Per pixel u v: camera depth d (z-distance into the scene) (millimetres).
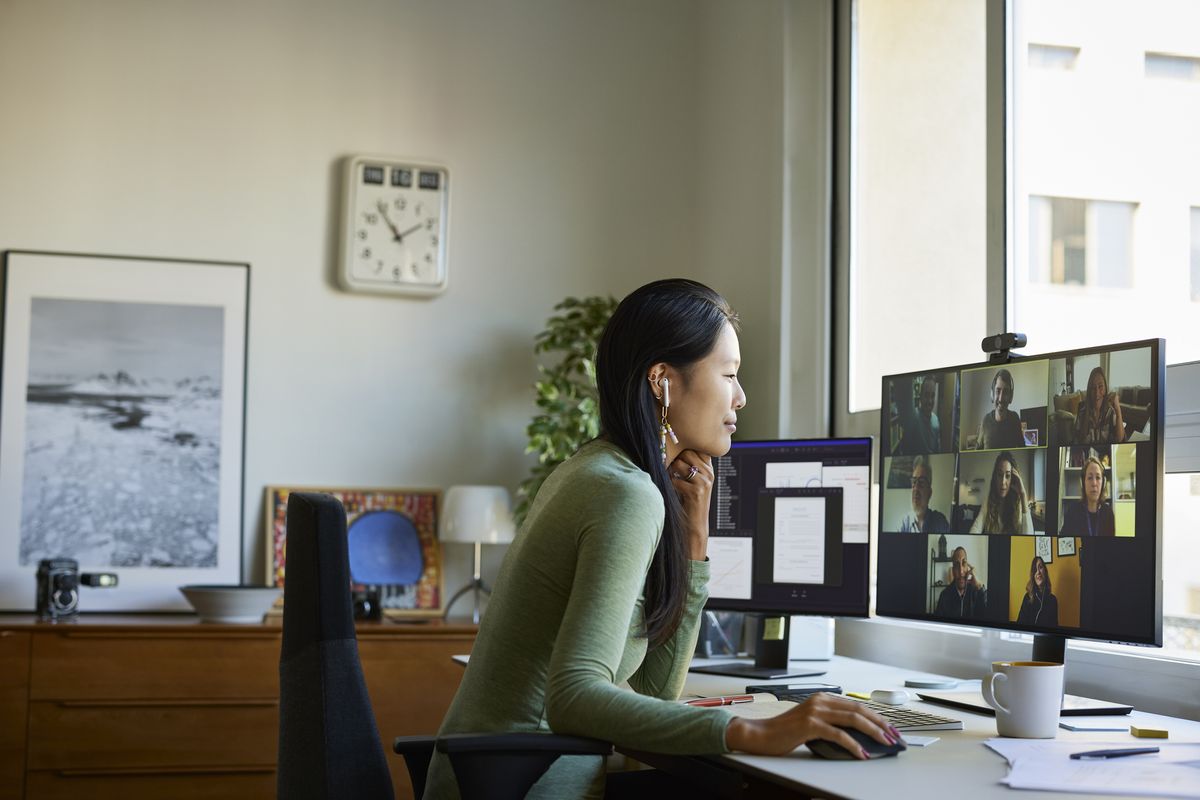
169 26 3592
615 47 3947
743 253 3520
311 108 3672
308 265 3631
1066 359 1730
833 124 3195
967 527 1889
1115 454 1625
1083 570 1658
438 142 3770
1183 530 2004
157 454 3461
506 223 3803
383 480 3633
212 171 3584
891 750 1350
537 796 1451
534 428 3406
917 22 2863
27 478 3373
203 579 3453
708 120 3863
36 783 2930
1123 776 1234
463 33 3822
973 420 1903
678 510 1566
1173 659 1933
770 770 1284
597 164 3898
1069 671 2113
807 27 3244
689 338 1581
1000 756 1380
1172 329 2055
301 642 1517
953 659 2463
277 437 3562
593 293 3854
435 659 3133
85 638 2977
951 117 2719
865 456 2240
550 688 1347
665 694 1668
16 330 3408
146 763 2975
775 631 2355
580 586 1381
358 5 3738
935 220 2764
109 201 3506
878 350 2977
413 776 1582
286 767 1519
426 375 3695
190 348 3516
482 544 3691
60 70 3512
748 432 3426
